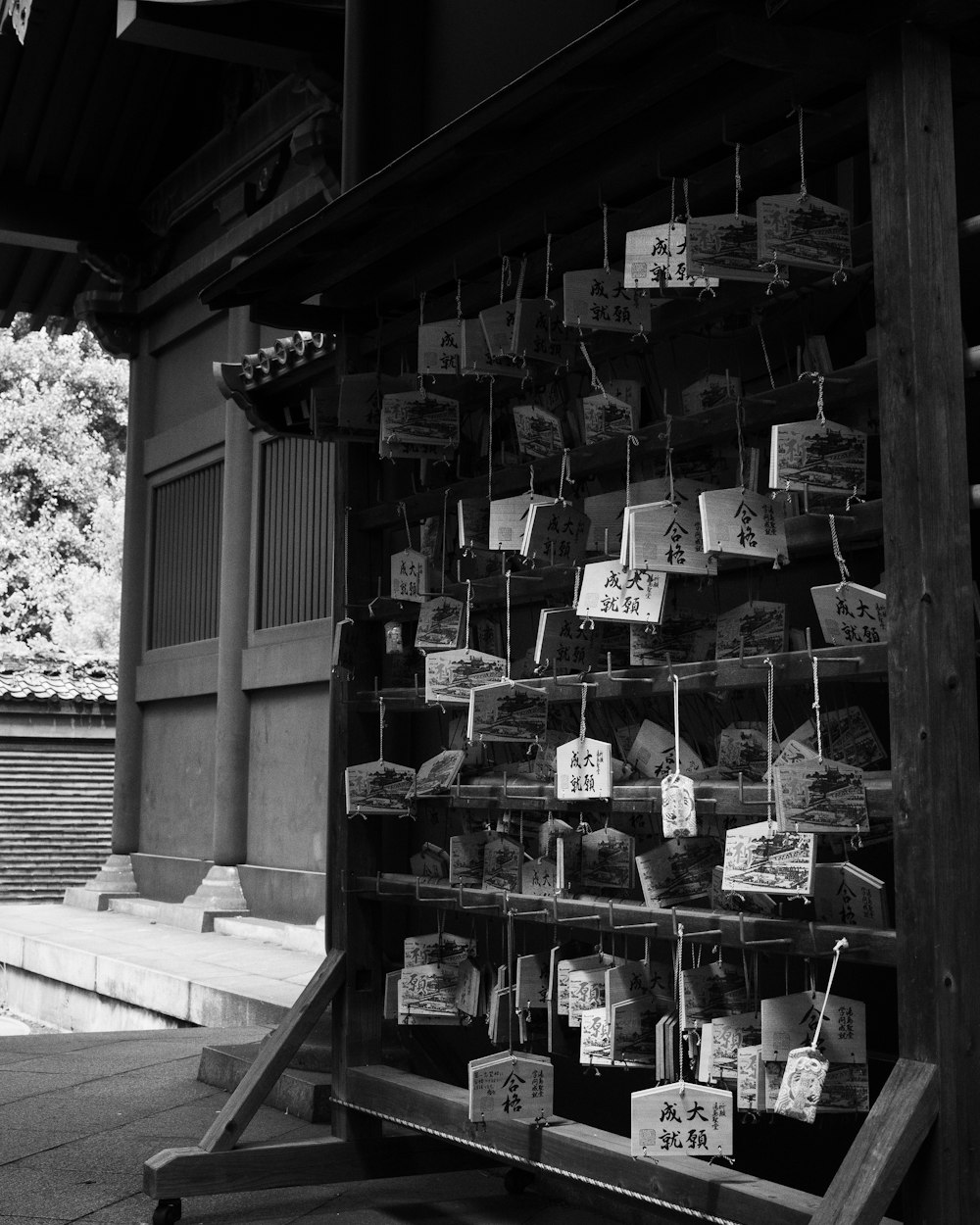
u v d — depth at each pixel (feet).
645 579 11.18
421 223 13.80
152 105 37.86
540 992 12.72
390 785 14.82
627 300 11.85
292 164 34.06
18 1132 16.94
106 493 93.40
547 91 11.36
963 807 9.02
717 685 10.93
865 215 12.36
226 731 35.63
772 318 12.92
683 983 10.96
